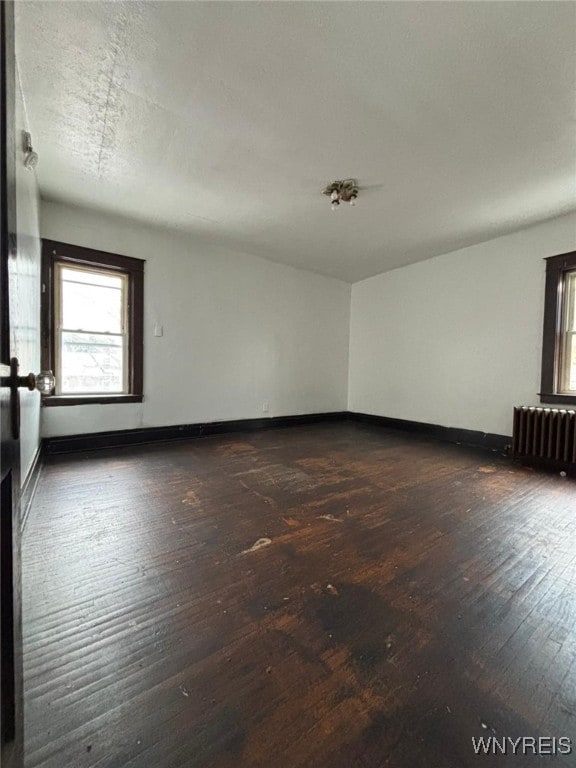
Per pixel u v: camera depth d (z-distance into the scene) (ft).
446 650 4.08
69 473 10.05
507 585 5.31
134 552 6.05
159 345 14.10
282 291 17.93
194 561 5.82
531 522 7.46
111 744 3.01
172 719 3.23
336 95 6.71
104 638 4.17
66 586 5.12
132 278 13.32
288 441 14.96
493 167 9.09
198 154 8.69
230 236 14.37
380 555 6.10
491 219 12.30
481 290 14.69
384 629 4.39
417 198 10.77
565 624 4.53
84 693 3.47
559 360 12.50
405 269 17.92
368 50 5.74
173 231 13.94
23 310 6.19
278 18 5.23
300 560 5.90
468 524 7.33
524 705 3.42
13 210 2.68
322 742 3.04
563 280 12.36
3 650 2.13
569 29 5.30
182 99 6.86
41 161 9.05
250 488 9.19
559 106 6.91
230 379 16.33
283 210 11.82
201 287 15.14
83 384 12.62
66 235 11.82
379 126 7.57
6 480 2.27
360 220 12.51
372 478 10.19
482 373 14.70
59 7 5.05
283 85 6.48
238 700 3.42
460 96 6.70
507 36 5.45
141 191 10.65
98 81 6.41
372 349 19.69
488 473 10.87
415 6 5.03
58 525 6.98
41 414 11.46
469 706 3.40
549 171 9.23
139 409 13.73
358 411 20.57
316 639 4.21
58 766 2.83
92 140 8.18
